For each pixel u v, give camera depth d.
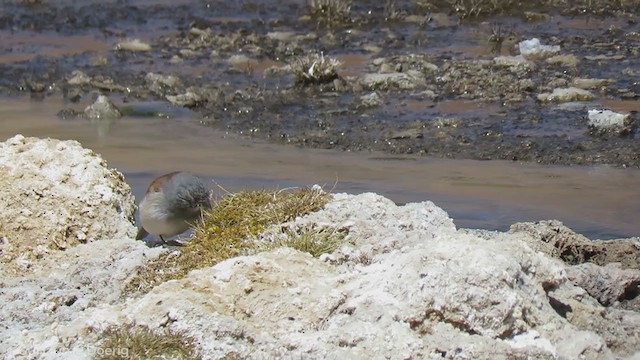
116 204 10.97
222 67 21.81
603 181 14.20
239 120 17.94
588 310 8.20
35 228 10.55
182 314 7.78
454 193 13.72
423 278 7.64
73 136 17.25
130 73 21.59
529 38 22.83
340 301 8.00
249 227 9.88
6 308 9.11
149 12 27.59
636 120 16.86
